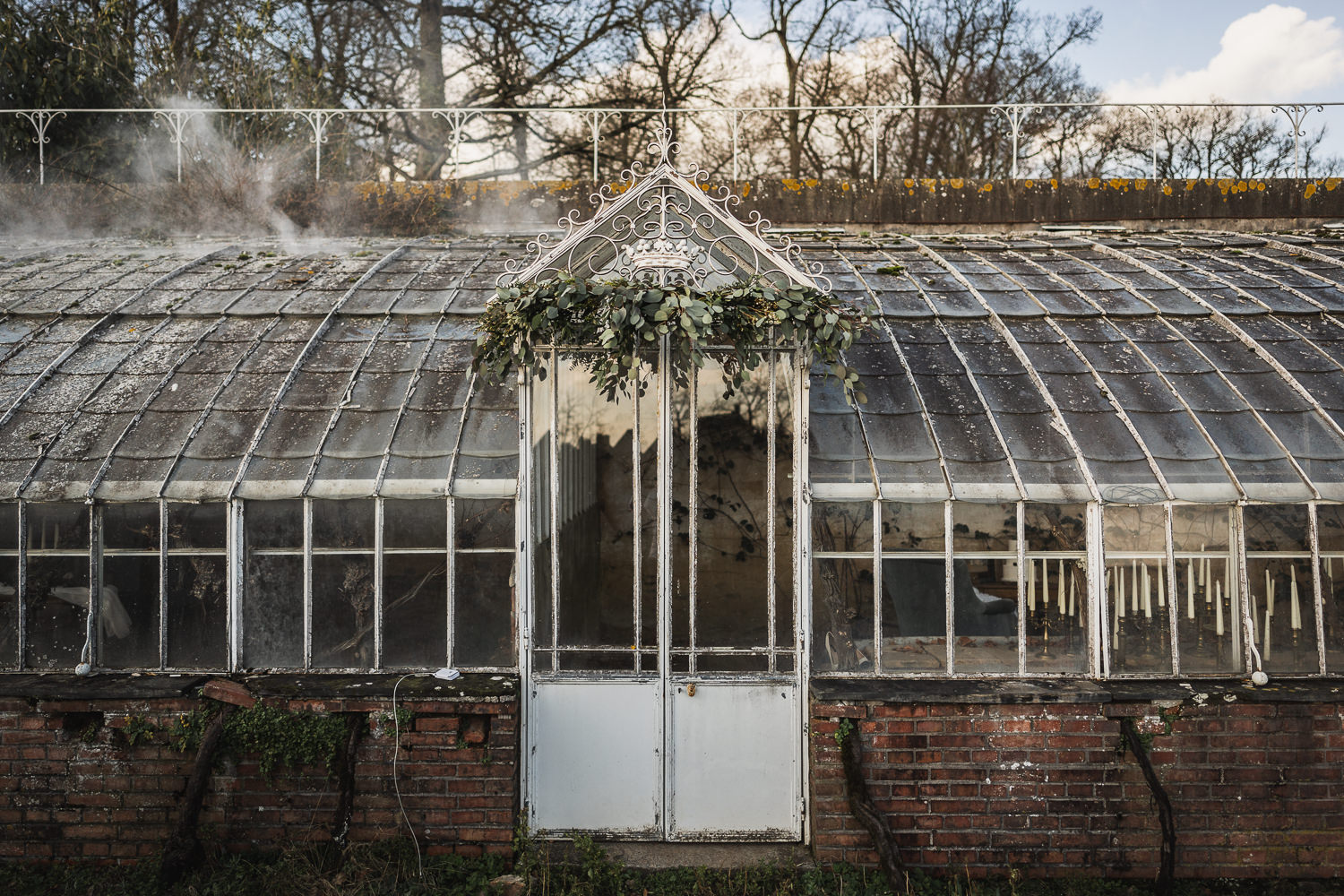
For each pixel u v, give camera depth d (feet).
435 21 57.21
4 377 19.71
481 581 17.61
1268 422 18.26
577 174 61.67
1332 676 17.03
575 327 16.78
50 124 35.70
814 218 31.04
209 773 16.44
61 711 16.62
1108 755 16.63
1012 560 17.34
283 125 42.68
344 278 24.08
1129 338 20.68
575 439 20.38
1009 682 17.08
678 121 62.64
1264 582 17.17
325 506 17.46
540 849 16.93
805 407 17.62
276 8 48.19
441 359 20.22
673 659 17.62
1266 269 24.54
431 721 16.84
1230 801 16.61
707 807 17.57
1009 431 18.34
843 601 17.51
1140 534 17.24
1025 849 16.71
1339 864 16.65
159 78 42.65
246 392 19.42
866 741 16.71
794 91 71.00
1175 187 31.01
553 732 17.54
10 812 16.89
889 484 17.33
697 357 16.37
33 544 17.30
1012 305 22.24
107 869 16.74
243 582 17.39
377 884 16.08
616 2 59.41
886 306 22.13
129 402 19.12
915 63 73.82
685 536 19.62
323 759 16.70
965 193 31.12
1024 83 73.92
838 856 16.78
